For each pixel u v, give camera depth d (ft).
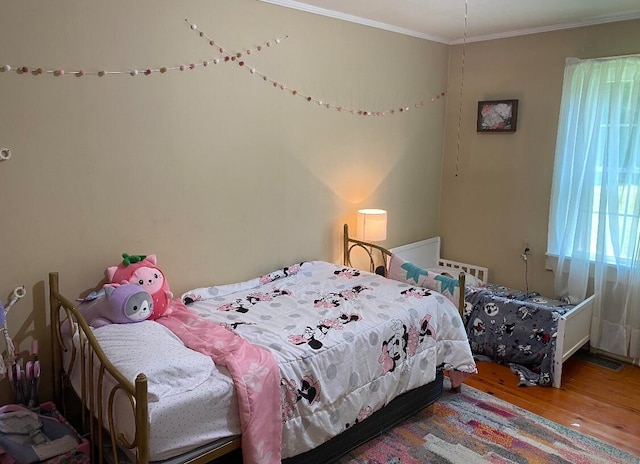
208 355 6.87
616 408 9.97
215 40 9.25
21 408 7.13
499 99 13.58
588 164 11.78
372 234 11.91
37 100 7.35
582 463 8.21
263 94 10.19
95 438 6.88
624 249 11.66
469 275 13.94
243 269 10.46
